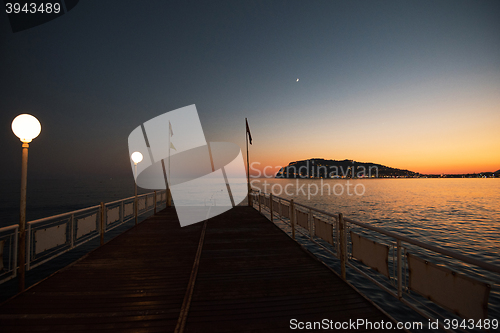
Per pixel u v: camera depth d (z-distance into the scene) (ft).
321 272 15.94
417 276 9.57
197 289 13.51
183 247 22.03
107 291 13.29
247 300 12.26
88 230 20.54
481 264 6.82
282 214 29.45
